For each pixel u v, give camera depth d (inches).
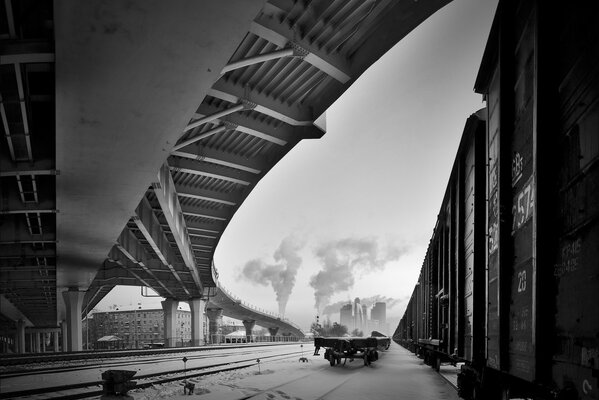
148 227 1567.4
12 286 2336.4
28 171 894.4
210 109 1071.0
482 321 372.5
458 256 474.6
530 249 219.5
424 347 1102.4
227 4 470.3
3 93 682.8
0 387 696.4
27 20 577.9
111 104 657.0
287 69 944.3
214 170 1424.7
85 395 600.1
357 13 775.7
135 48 535.2
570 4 184.2
